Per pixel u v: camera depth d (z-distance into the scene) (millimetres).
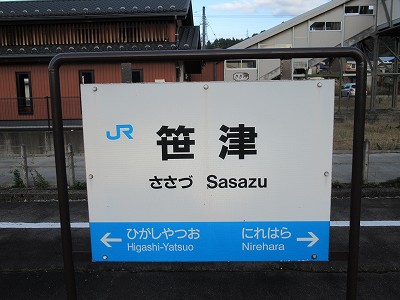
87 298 3039
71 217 5059
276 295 3037
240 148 2037
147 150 2053
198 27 18844
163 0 17109
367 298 2969
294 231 2090
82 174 7430
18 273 3475
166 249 2125
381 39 24328
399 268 3439
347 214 5020
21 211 5395
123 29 15250
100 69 14688
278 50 1922
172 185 2076
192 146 2043
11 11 15516
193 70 20062
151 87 2012
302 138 2023
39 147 11578
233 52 1927
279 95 2000
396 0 17016
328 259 2111
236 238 2105
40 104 14984
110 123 2039
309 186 2057
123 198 2092
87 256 2139
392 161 8023
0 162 9516
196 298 3012
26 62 14828
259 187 2066
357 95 1920
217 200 2080
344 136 11570
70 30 15266
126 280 3320
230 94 2006
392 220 4758
